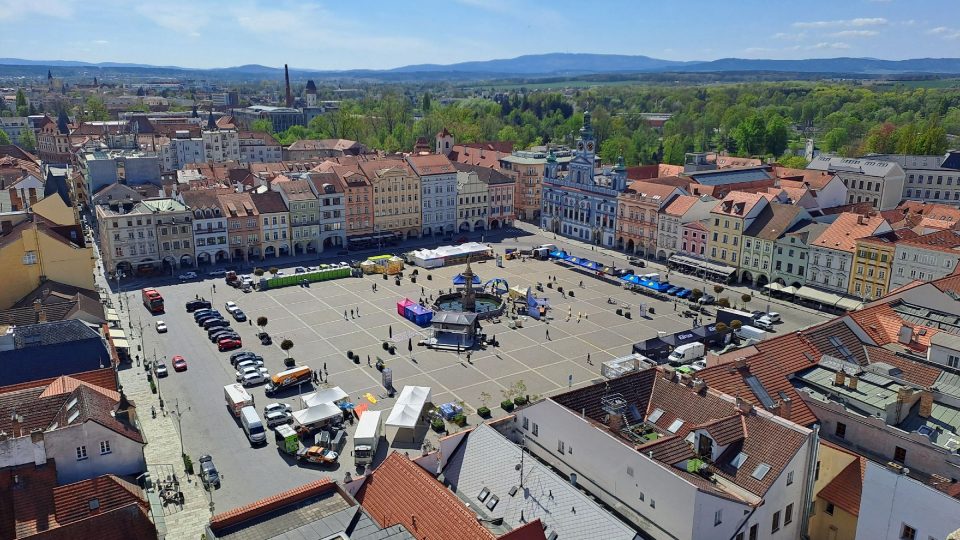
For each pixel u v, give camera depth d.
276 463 90.31
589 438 64.25
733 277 174.88
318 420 96.75
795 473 61.56
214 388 110.88
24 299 121.25
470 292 148.62
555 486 59.69
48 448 68.69
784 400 71.56
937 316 93.44
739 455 62.47
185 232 178.25
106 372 85.44
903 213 180.75
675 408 70.06
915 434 64.25
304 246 198.62
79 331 96.19
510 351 128.62
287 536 50.28
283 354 125.19
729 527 57.34
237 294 160.00
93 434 70.81
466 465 66.25
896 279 143.12
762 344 80.88
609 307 154.00
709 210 187.38
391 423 95.44
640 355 120.44
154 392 108.75
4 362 87.31
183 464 89.25
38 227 122.62
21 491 65.88
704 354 125.69
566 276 178.25
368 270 178.50
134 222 170.38
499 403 107.50
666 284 162.88
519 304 154.62
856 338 87.62
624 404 69.69
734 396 71.69
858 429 68.62
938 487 58.81
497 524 59.19
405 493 58.88
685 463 62.09
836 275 153.62
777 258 164.88
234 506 80.75
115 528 58.88
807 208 186.38
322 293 162.00
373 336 135.00
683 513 55.56
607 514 55.44
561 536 55.78
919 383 75.69
